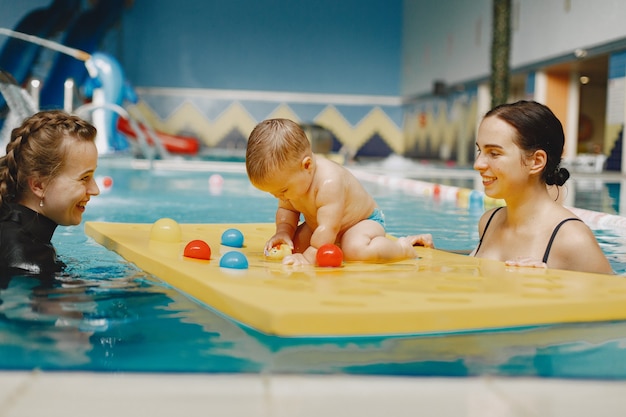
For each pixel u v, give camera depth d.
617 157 8.59
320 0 15.47
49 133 1.88
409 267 1.98
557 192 2.38
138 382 0.97
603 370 1.12
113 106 8.09
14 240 1.84
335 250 1.96
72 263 2.07
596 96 12.50
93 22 13.84
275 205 4.76
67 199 1.93
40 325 1.34
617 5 7.96
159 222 2.43
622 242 3.07
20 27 12.32
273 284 1.56
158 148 10.57
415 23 14.90
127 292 1.67
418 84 14.71
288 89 15.52
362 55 15.71
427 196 5.88
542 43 9.73
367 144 15.88
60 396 0.90
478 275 1.81
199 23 15.09
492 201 5.05
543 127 2.09
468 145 12.55
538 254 2.10
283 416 0.86
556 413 0.89
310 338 1.25
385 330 1.29
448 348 1.24
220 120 15.34
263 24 15.31
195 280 1.59
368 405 0.91
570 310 1.44
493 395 0.95
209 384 0.97
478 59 11.55
